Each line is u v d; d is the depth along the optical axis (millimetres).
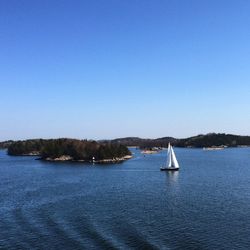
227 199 94250
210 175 156250
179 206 85562
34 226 68250
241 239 59250
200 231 63812
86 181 138250
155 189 115312
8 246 57594
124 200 94688
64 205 87812
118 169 190500
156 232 63312
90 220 72000
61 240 59438
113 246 56031
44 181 138500
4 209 84000
